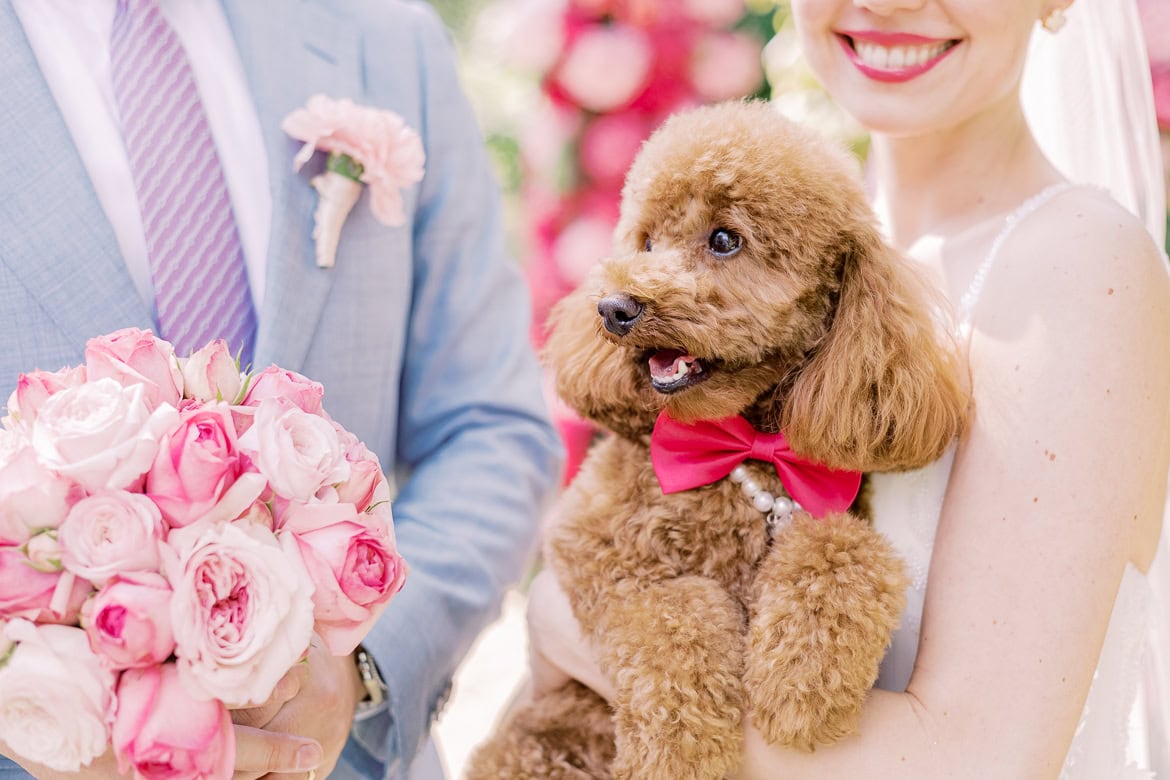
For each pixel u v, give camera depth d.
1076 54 1.77
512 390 1.91
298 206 1.63
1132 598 1.30
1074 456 1.20
